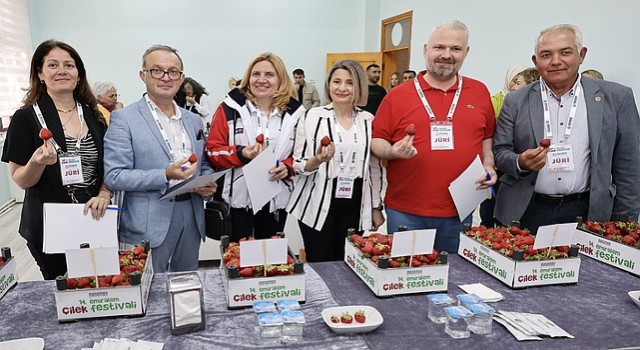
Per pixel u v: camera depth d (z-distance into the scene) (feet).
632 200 6.45
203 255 10.42
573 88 6.33
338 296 4.61
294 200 7.03
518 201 6.61
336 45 27.07
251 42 26.02
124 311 4.10
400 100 6.77
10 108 18.78
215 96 26.18
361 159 6.88
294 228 10.60
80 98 6.37
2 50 18.22
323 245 6.99
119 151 5.64
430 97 6.64
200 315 3.87
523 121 6.59
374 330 3.95
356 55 25.46
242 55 26.04
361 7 26.05
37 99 5.99
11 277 4.68
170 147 5.99
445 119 6.55
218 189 6.98
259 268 4.36
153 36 24.76
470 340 3.82
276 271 4.34
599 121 6.18
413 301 4.54
